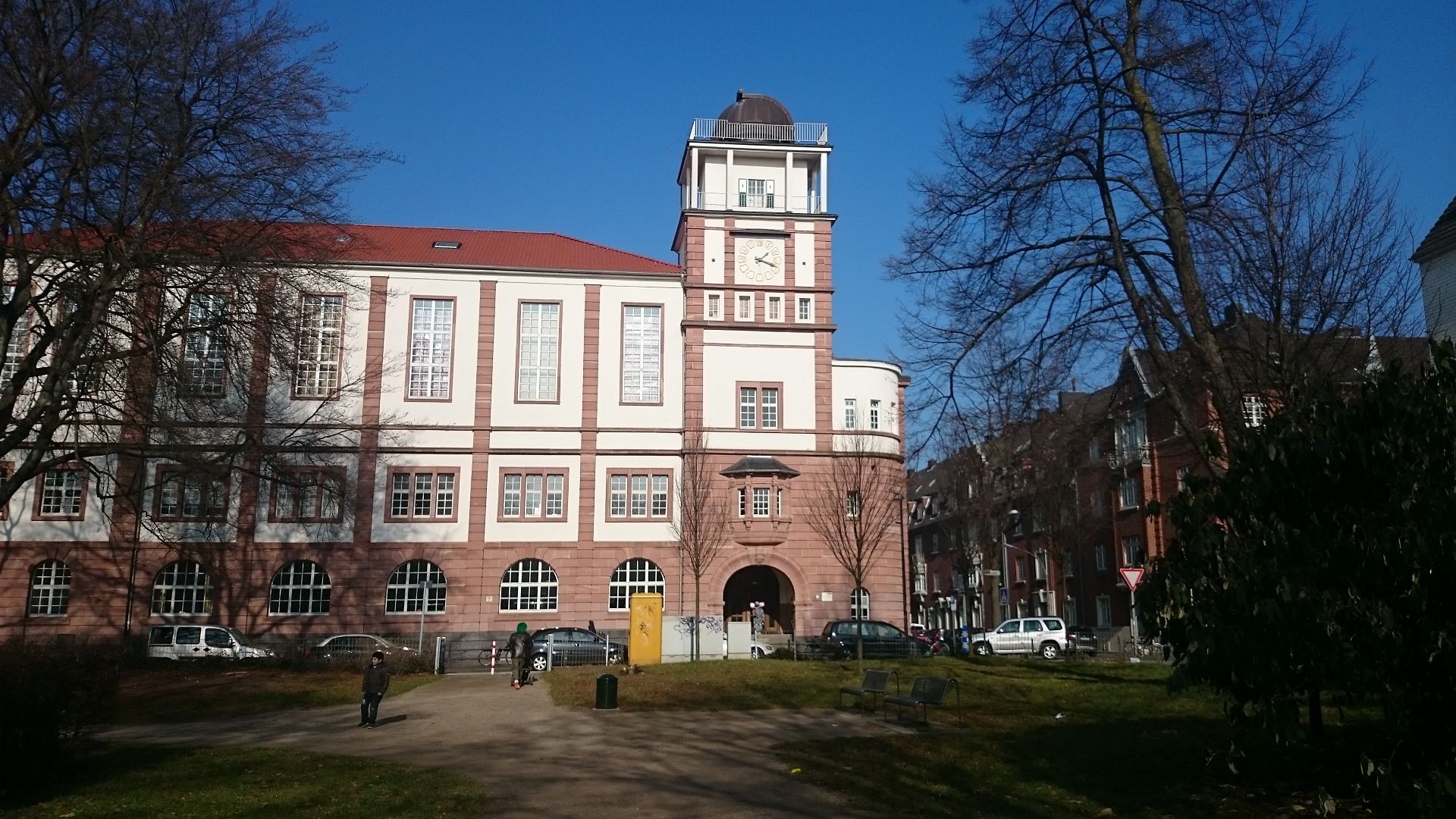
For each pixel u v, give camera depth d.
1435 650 8.37
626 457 47.69
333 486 32.66
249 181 23.48
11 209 21.12
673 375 48.62
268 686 27.98
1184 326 18.25
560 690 26.52
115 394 24.69
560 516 46.91
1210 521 10.90
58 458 24.53
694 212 49.56
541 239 54.84
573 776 14.23
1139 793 11.84
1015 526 49.94
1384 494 9.55
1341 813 9.95
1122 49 18.97
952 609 62.19
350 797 12.66
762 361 48.78
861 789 12.87
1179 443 49.41
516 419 47.34
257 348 24.78
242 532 44.81
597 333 48.47
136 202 22.16
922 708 20.69
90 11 21.64
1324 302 16.61
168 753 16.58
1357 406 10.53
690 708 22.48
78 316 21.70
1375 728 13.27
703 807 12.00
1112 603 56.38
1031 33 19.09
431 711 23.53
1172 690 10.29
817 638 40.91
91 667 14.41
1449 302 24.36
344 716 22.80
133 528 44.16
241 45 23.19
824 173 51.19
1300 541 9.48
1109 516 56.97
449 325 47.72
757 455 47.84
